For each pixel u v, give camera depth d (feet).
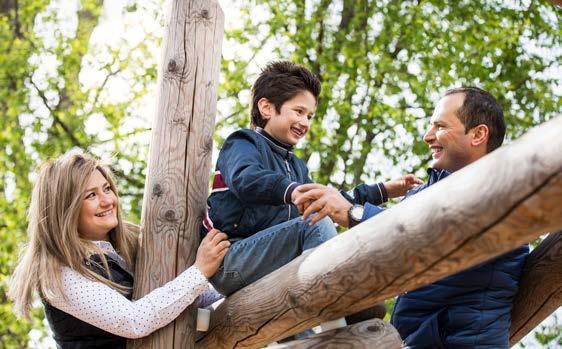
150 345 10.20
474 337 9.36
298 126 10.77
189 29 11.15
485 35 34.99
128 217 33.50
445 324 9.53
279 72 10.89
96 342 10.34
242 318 9.84
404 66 34.88
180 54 11.07
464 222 6.61
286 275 9.16
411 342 9.66
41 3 35.06
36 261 10.22
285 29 34.71
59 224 10.14
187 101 10.98
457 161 10.01
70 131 34.50
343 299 8.36
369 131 34.83
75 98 34.63
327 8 35.12
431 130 10.14
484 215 6.44
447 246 6.86
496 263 9.51
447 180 6.89
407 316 9.77
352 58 33.63
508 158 6.26
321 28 34.94
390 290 7.82
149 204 10.76
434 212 6.88
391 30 34.27
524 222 6.26
